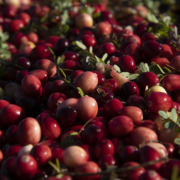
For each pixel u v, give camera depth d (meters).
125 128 0.22
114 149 0.22
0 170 0.21
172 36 0.33
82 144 0.22
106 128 0.23
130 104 0.25
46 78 0.29
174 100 0.27
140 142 0.22
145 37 0.33
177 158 0.22
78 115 0.24
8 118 0.25
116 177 0.20
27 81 0.27
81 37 0.34
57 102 0.25
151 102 0.24
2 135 0.25
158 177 0.19
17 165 0.20
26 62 0.33
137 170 0.20
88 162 0.20
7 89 0.30
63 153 0.21
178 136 0.23
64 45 0.35
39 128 0.23
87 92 0.26
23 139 0.23
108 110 0.24
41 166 0.21
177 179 0.19
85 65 0.30
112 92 0.26
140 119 0.24
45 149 0.21
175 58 0.29
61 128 0.24
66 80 0.27
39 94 0.28
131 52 0.30
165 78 0.27
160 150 0.21
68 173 0.20
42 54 0.33
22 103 0.26
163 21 0.36
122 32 0.35
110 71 0.28
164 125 0.23
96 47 0.34
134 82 0.28
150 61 0.30
